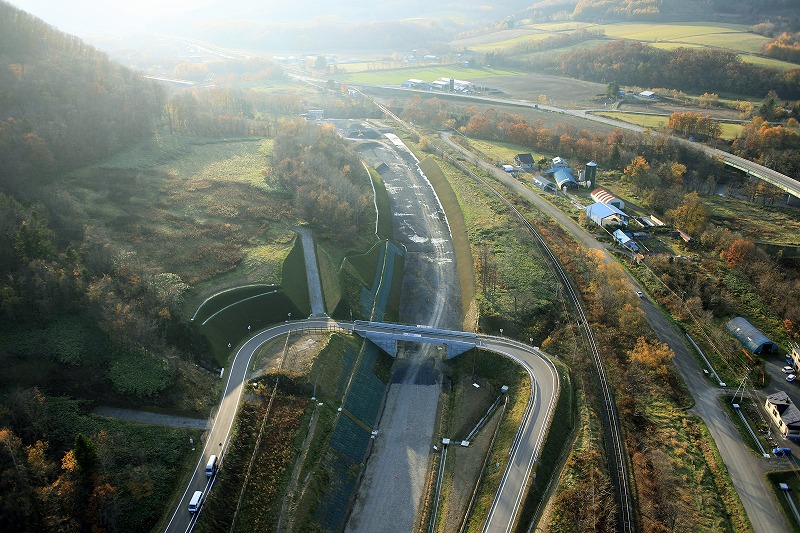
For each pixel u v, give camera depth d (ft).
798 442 370.94
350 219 610.24
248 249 519.60
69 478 285.23
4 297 370.12
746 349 457.27
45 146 558.56
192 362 394.93
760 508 327.06
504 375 428.15
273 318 458.09
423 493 354.74
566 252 587.68
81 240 463.42
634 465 353.10
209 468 317.63
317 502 333.83
